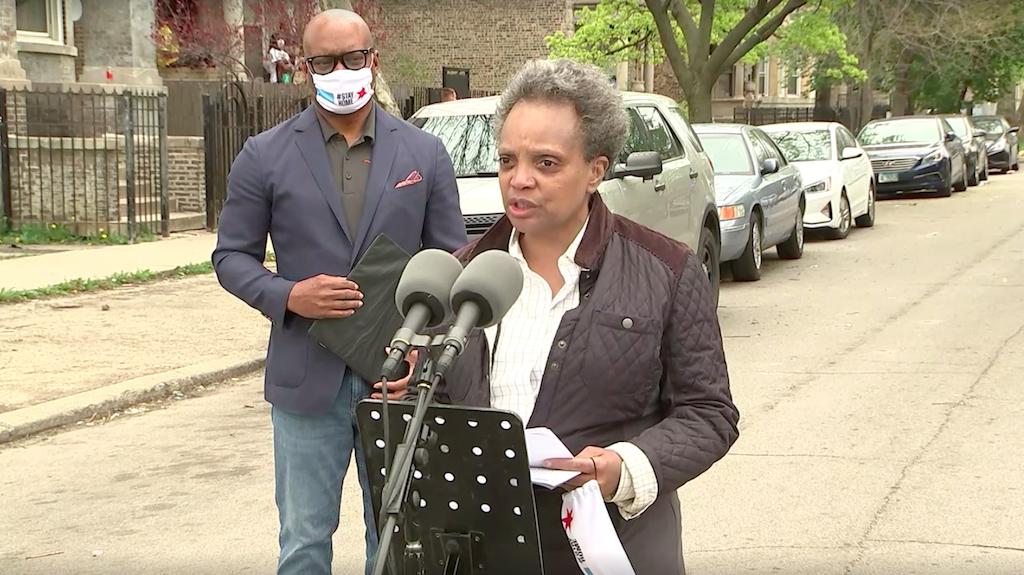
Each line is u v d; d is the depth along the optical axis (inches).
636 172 370.9
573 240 97.0
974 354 357.7
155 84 817.5
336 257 141.4
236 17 927.7
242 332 401.1
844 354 364.5
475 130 389.4
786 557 192.4
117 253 577.0
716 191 514.9
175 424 297.0
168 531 215.9
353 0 876.6
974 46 1541.6
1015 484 227.1
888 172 997.2
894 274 550.0
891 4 1441.9
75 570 197.2
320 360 138.3
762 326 420.5
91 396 307.7
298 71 858.8
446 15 1347.2
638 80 1449.3
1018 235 705.0
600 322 93.8
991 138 1453.0
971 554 191.6
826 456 249.0
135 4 792.3
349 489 238.8
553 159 92.5
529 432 87.5
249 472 252.2
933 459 245.0
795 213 601.3
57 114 682.8
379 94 730.8
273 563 199.3
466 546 86.4
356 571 195.9
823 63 1425.9
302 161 142.1
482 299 83.0
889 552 193.5
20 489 244.2
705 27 903.1
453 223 149.4
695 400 95.3
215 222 679.1
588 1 1321.4
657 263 96.5
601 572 86.6
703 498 223.1
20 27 716.7
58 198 625.6
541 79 93.6
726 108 1711.4
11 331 396.5
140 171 666.2
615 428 95.4
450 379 96.4
